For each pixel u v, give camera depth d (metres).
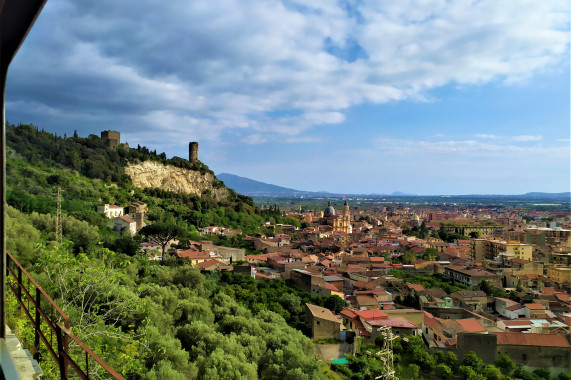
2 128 6.05
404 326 72.75
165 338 44.84
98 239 82.75
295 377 48.44
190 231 166.88
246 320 59.16
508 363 64.12
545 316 89.00
